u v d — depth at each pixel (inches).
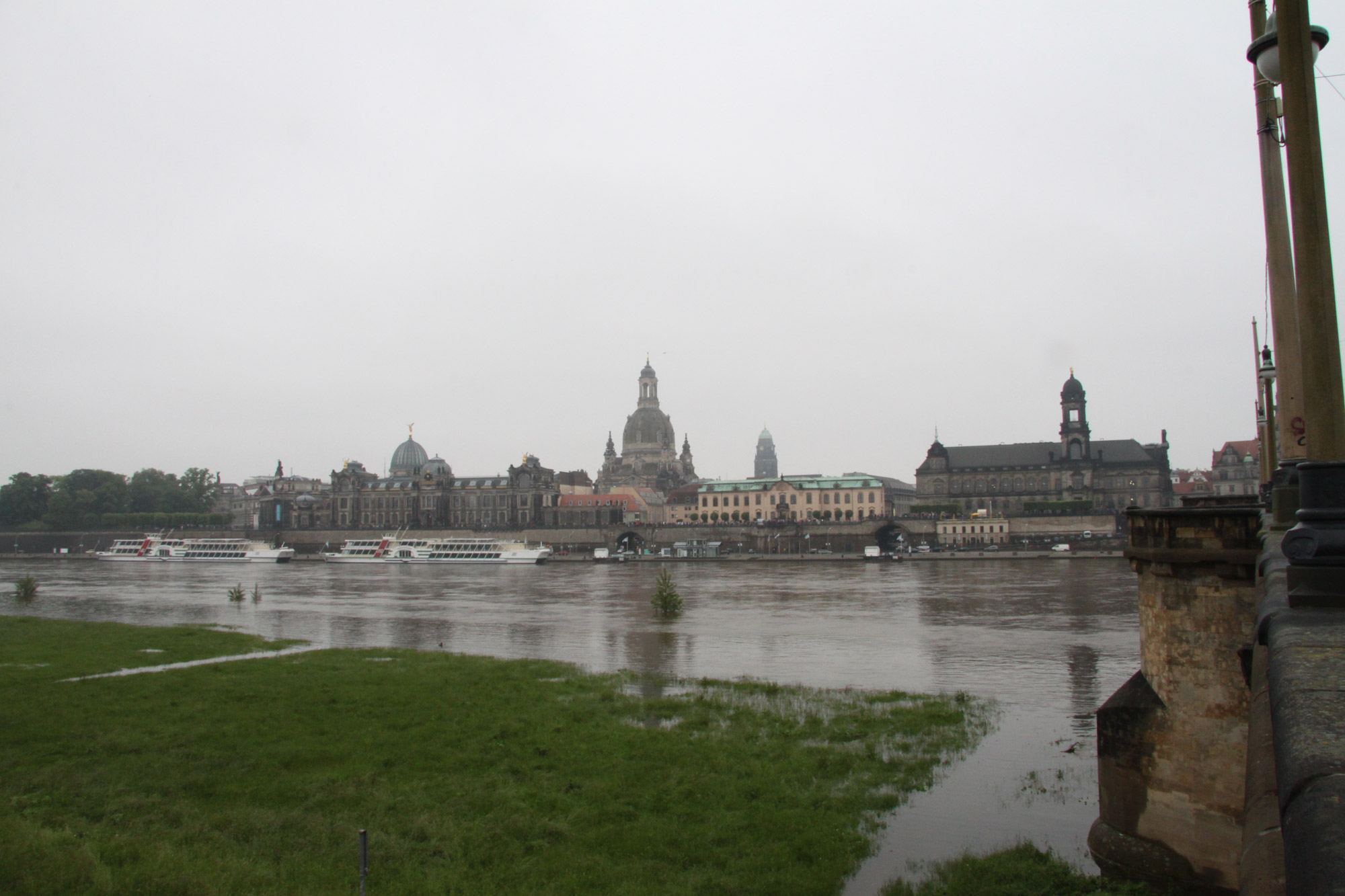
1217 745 1152.2
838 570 6899.6
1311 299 487.5
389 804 1470.2
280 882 1173.1
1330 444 484.7
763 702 2222.0
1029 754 1785.2
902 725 1990.7
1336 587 358.6
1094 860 1261.1
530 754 1745.8
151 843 1284.4
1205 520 1159.0
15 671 2600.9
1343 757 210.8
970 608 4180.6
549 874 1227.9
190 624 4025.6
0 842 1245.7
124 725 1942.7
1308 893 173.3
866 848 1325.0
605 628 3752.5
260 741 1822.1
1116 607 4109.3
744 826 1401.3
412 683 2420.0
